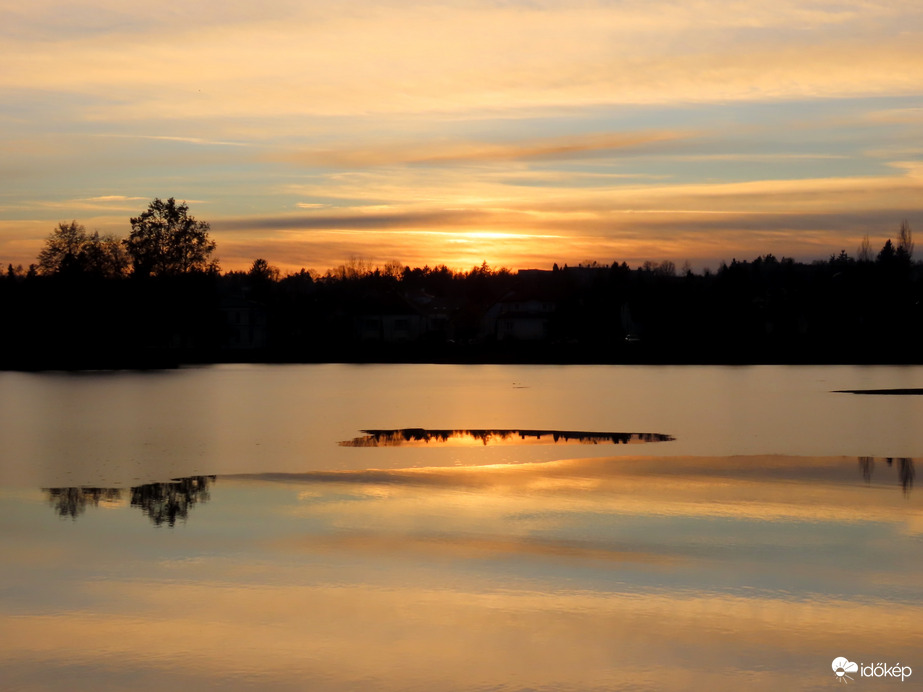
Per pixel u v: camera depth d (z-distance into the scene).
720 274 138.12
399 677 15.20
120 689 14.85
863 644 16.50
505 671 15.40
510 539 23.08
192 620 17.56
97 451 38.09
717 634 16.89
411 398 64.12
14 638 16.75
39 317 109.69
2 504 27.20
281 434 44.03
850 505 26.91
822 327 134.50
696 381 82.06
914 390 70.62
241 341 157.25
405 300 164.88
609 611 18.03
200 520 25.12
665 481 30.73
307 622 17.45
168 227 128.25
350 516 25.55
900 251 139.38
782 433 43.88
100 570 20.53
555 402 61.31
